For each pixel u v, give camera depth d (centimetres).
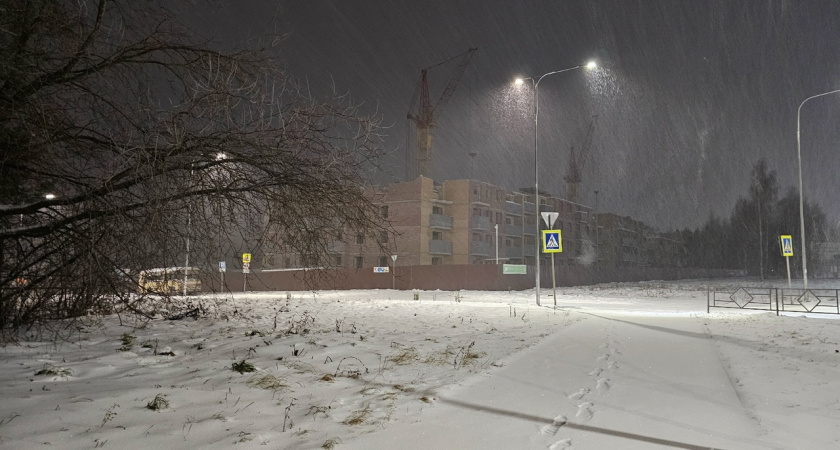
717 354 1064
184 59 944
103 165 880
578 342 1233
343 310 2098
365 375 784
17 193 928
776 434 550
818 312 2231
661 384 784
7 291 988
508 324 1638
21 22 806
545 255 8250
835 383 793
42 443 470
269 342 1005
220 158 902
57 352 895
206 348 970
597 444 513
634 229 10956
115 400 598
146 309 1438
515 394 707
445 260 6756
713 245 12175
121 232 859
